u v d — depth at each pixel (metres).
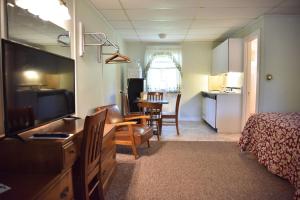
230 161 3.26
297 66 4.06
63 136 1.54
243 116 5.03
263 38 4.04
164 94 6.77
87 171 1.71
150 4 3.48
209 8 3.66
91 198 2.01
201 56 6.71
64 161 1.44
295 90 4.09
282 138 2.63
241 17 4.17
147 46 6.70
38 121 1.74
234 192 2.36
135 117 3.97
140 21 4.44
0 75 1.58
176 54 6.68
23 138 1.46
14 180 1.30
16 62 1.48
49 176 1.36
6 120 1.39
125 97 5.19
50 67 1.94
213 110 5.36
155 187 2.47
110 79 4.81
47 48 2.15
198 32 5.41
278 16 4.01
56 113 2.05
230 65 5.10
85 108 3.21
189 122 6.50
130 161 3.26
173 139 4.55
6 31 1.61
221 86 6.52
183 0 3.30
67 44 2.62
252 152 3.39
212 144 4.16
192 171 2.90
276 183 2.56
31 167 1.42
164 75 6.75
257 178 2.70
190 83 6.77
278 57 4.05
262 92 4.09
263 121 3.13
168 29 5.14
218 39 6.30
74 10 2.81
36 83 1.71
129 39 6.32
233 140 4.46
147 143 4.01
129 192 2.36
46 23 2.13
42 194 1.19
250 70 4.96
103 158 2.27
